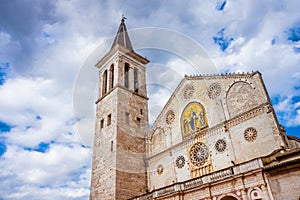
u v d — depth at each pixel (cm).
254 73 2612
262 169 1889
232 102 2725
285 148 2044
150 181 3198
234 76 2814
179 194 2355
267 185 1831
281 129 2341
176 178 2927
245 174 1972
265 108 2367
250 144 2367
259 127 2356
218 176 2189
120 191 2881
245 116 2517
